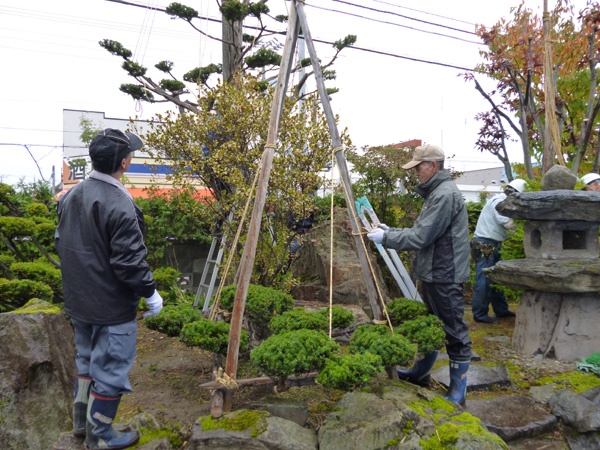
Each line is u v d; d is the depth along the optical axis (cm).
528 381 444
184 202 612
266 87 670
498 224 610
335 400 378
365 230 388
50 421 344
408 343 336
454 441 284
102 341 273
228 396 323
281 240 557
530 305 508
